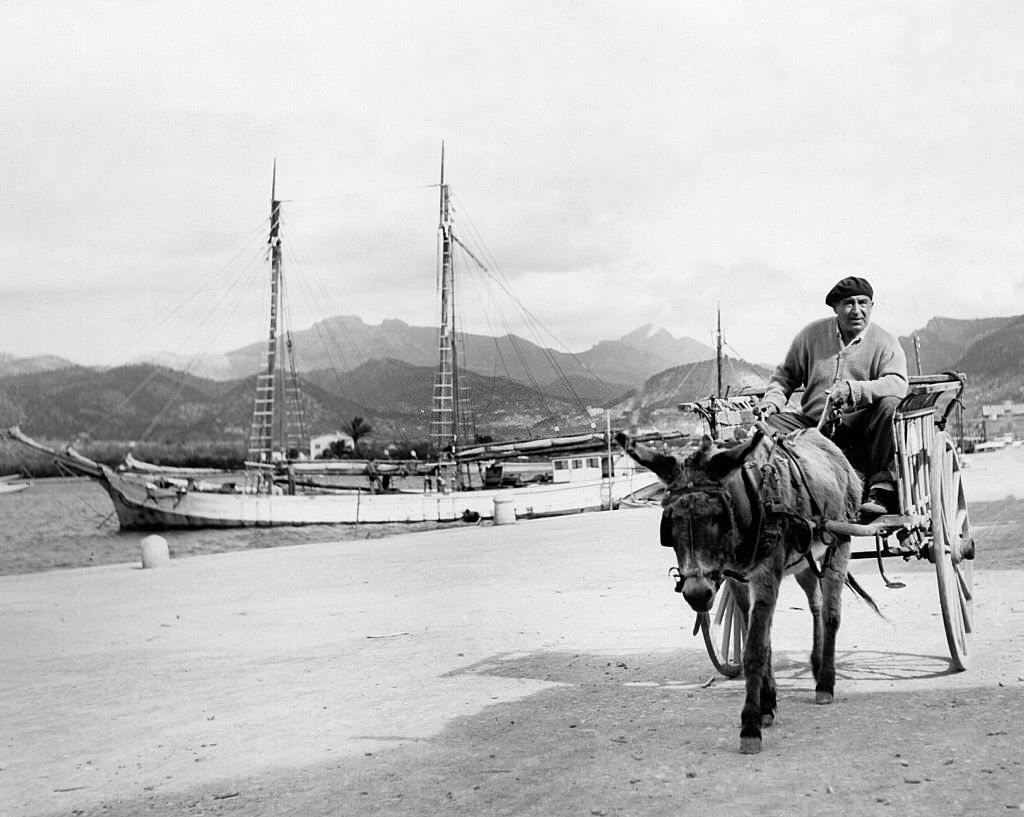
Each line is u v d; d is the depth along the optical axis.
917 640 10.40
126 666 12.97
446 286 75.19
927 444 8.89
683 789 6.14
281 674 11.40
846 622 11.88
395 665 11.31
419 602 17.45
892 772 6.18
